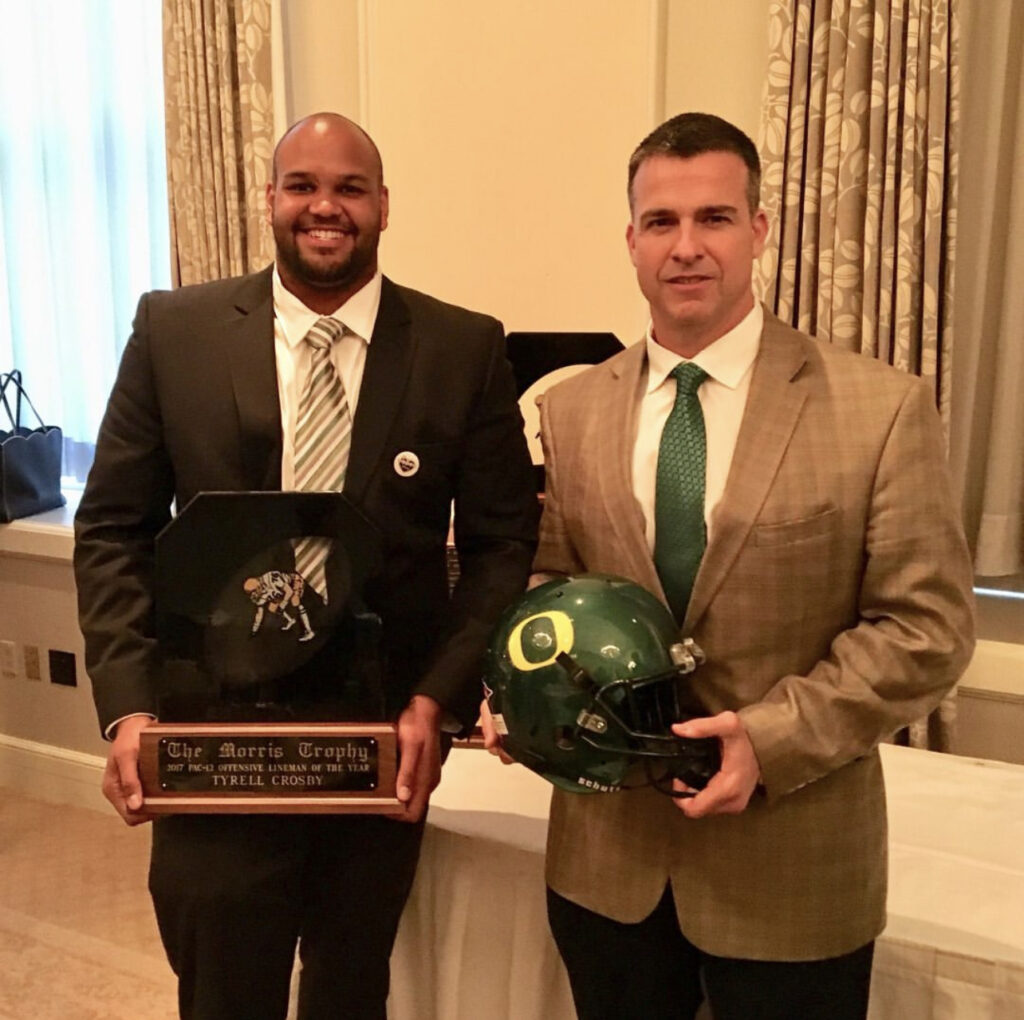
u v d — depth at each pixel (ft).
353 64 8.25
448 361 4.60
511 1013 4.93
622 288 7.48
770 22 6.50
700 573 3.69
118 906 7.95
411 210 8.08
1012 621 6.86
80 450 10.35
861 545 3.62
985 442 6.77
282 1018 4.60
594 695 3.32
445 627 4.59
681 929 3.86
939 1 6.03
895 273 6.40
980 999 4.13
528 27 7.46
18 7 9.74
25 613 9.59
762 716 3.50
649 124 7.15
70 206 9.89
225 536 4.08
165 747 4.11
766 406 3.70
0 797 9.82
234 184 8.39
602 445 3.95
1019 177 6.34
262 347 4.47
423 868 5.10
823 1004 3.76
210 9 8.21
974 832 5.06
